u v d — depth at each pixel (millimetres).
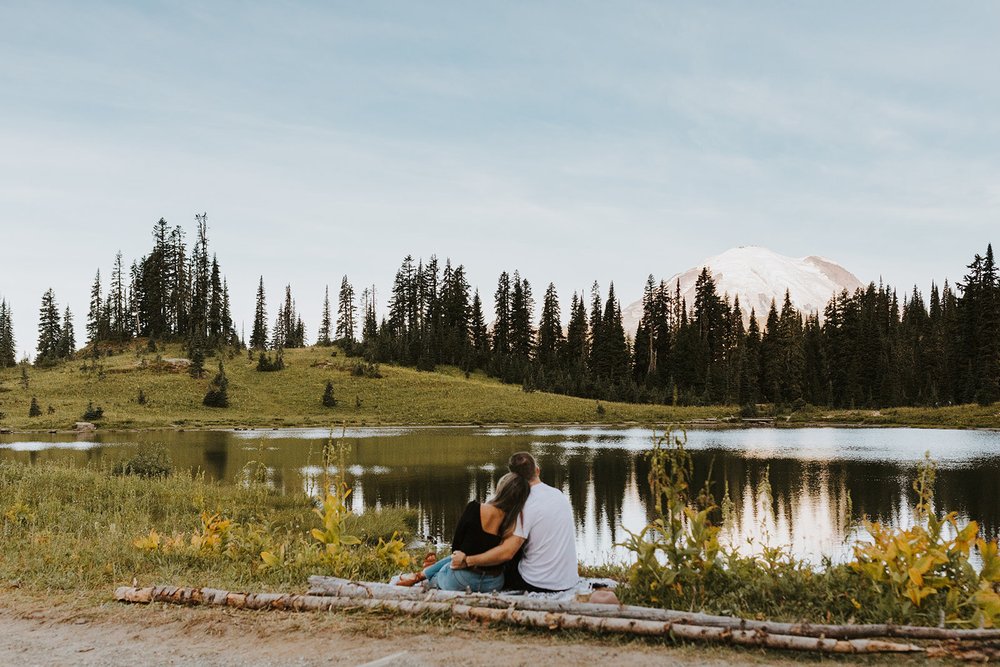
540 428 79562
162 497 18578
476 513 5828
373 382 107625
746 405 97000
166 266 134125
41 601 6742
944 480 31922
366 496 27812
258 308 150125
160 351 121625
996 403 81688
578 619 5148
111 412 84938
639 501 27578
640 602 5945
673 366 124625
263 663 4758
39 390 93812
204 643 5277
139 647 5246
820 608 5824
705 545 6238
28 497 15641
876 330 113812
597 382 116375
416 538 18188
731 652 4668
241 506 18203
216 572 8156
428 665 4543
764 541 17844
